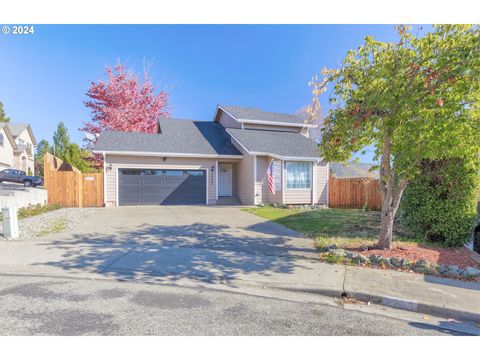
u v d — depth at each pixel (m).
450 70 4.23
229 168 17.66
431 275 4.81
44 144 55.25
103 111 20.64
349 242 6.77
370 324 3.25
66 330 2.82
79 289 3.93
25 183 23.73
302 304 3.74
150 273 4.66
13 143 30.36
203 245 6.43
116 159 14.51
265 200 15.37
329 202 15.66
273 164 14.96
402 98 4.59
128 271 4.72
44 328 2.85
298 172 15.02
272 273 4.74
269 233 7.88
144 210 12.51
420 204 7.11
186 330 2.92
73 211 11.91
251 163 15.34
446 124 4.35
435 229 6.84
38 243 6.23
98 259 5.24
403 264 5.10
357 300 3.97
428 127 4.52
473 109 4.60
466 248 6.56
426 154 4.97
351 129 5.21
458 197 6.62
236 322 3.14
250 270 4.87
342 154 6.02
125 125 20.55
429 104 4.43
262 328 3.03
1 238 6.60
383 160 5.81
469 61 4.09
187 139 17.09
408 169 5.34
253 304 3.66
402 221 7.87
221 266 5.04
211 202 16.17
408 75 4.78
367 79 5.20
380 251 5.88
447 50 4.39
